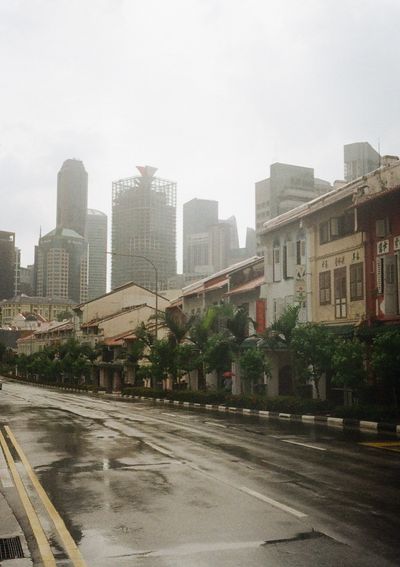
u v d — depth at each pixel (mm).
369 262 26578
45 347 92500
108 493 9805
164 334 56625
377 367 21453
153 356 43656
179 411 29922
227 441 16719
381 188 26656
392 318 24719
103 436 18250
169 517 8188
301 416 24359
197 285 51312
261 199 157000
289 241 34031
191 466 12445
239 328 33719
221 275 46969
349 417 22250
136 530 7566
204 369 38906
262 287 36719
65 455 14242
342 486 10211
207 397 34594
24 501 9305
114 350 70188
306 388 30172
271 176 142625
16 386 75562
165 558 6445
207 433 18906
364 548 6719
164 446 15727
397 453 14188
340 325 28469
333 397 29312
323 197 30938
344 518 8016
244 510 8523
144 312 75125
